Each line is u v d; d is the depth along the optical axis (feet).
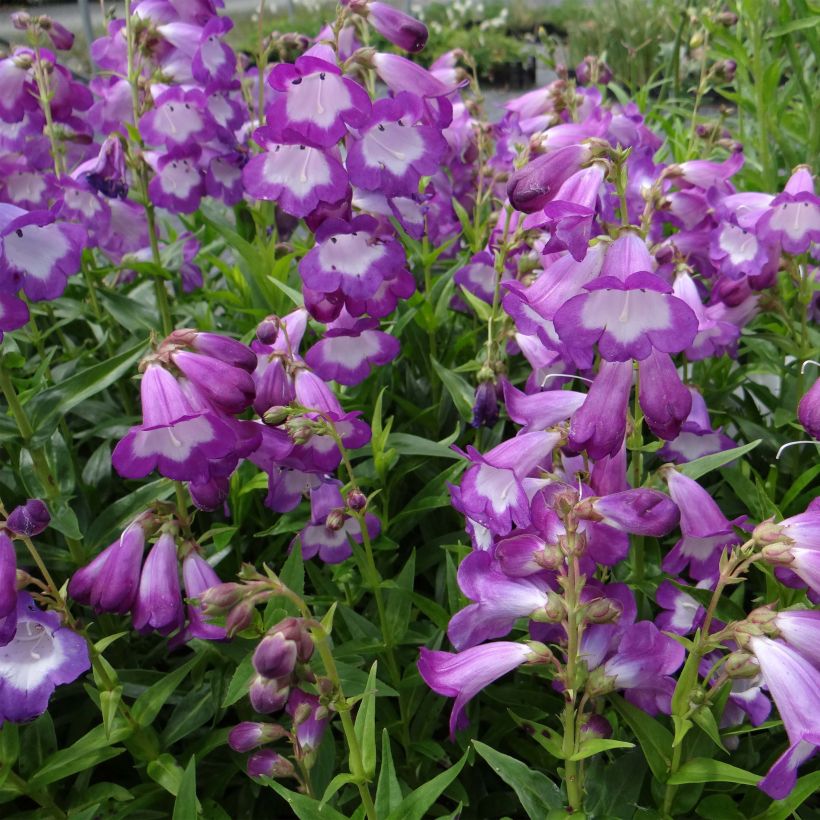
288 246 1.30
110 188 1.27
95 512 1.20
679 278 1.03
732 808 0.79
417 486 1.30
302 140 0.85
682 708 0.69
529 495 0.79
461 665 0.70
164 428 0.78
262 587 0.63
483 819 0.98
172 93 1.28
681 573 1.08
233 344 0.81
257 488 1.12
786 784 0.62
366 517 1.02
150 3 1.30
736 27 1.82
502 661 0.69
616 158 0.74
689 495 0.83
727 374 1.32
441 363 1.36
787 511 1.07
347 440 0.94
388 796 0.73
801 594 0.90
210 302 1.44
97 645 0.84
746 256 1.11
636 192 1.15
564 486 0.77
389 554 1.16
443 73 1.55
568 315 0.69
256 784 1.00
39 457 0.98
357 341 1.08
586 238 0.68
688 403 0.72
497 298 1.09
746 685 0.79
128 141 1.43
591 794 0.78
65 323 1.44
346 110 0.86
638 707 0.75
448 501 1.07
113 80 1.46
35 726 0.90
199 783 0.97
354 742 0.67
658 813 0.79
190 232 1.69
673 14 2.53
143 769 0.97
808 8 1.59
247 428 0.82
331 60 0.95
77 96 1.33
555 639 0.75
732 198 1.10
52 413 0.98
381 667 1.01
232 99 1.44
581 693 0.78
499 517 0.78
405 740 0.99
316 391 0.94
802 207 1.05
